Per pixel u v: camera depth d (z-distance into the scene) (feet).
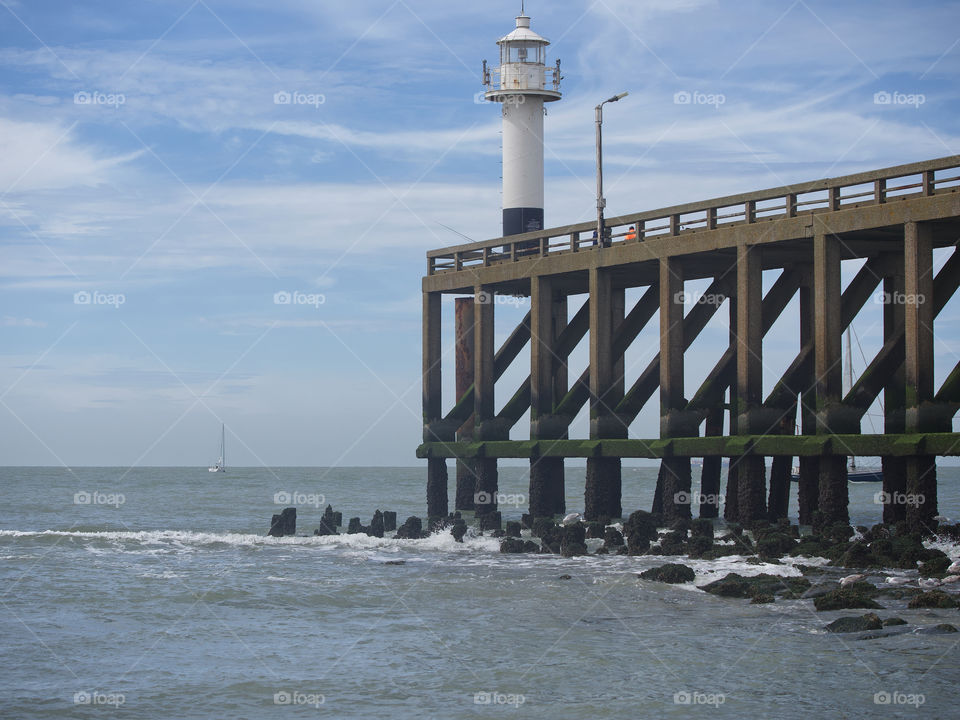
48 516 242.78
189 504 290.35
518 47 205.05
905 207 128.16
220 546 163.53
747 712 74.49
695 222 154.92
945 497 328.29
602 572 127.13
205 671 87.10
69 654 92.79
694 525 146.82
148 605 113.60
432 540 163.53
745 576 118.52
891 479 138.82
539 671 85.40
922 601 103.24
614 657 88.79
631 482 487.61
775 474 162.30
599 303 169.17
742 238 146.92
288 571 135.33
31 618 107.34
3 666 88.89
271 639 97.71
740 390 147.13
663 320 158.30
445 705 77.61
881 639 91.56
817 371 137.49
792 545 130.52
